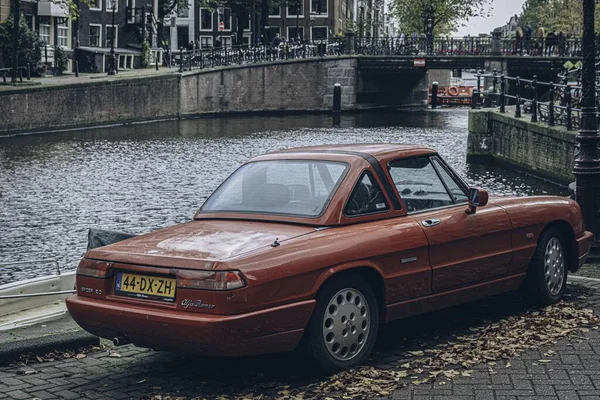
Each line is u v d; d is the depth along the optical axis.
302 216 7.08
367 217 7.21
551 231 8.73
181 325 6.27
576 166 11.59
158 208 22.62
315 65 67.94
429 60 66.94
